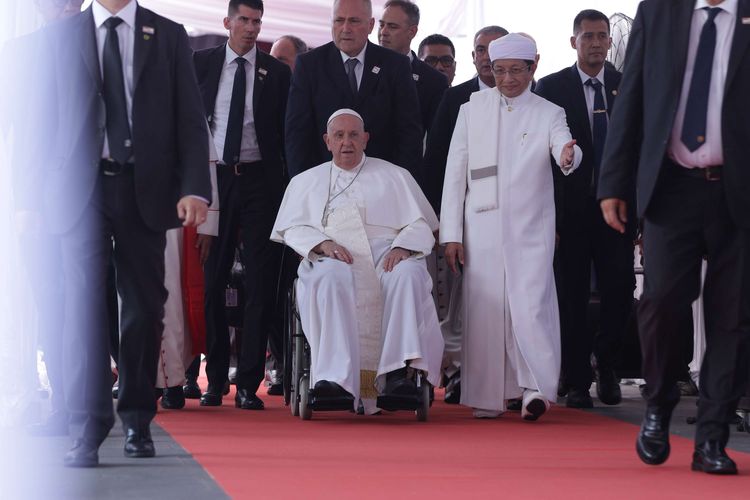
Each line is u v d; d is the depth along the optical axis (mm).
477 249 16750
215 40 31719
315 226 16453
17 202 10992
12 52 10984
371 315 15836
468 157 17031
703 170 10578
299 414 16359
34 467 10594
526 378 16328
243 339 17562
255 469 10562
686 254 10695
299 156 17406
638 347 19844
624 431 14922
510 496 9117
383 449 12461
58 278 12789
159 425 14797
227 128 17641
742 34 10531
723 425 10695
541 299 16438
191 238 17391
